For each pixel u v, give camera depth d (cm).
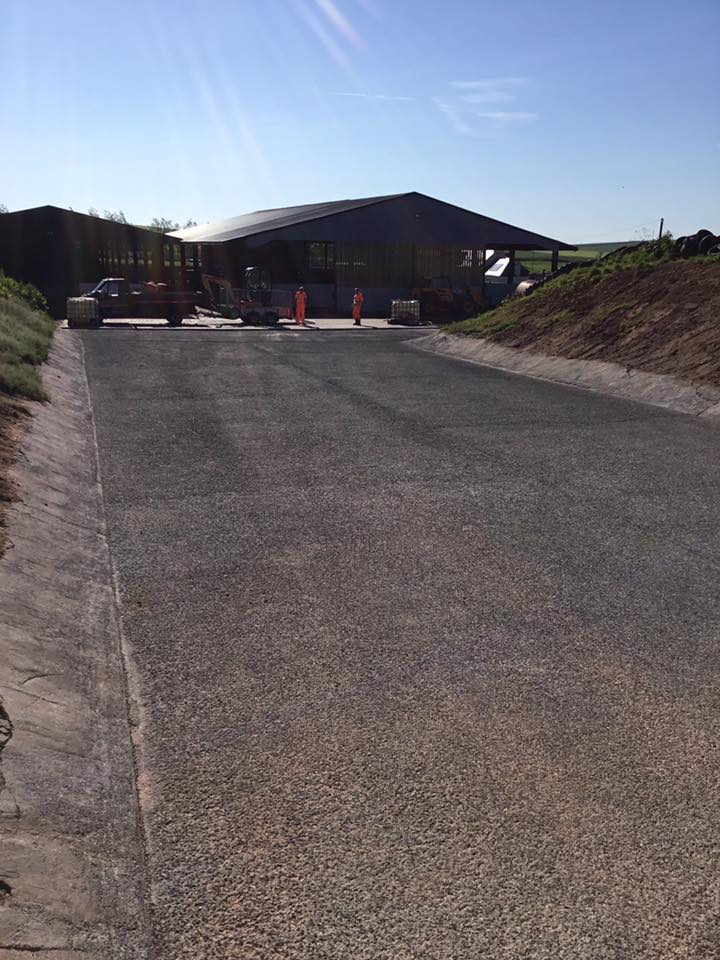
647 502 848
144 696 462
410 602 592
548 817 361
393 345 2562
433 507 830
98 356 2072
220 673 488
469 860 334
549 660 505
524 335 2188
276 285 3928
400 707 450
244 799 372
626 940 296
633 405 1460
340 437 1168
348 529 759
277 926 299
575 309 2164
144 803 368
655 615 571
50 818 336
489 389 1650
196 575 643
